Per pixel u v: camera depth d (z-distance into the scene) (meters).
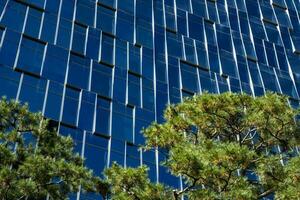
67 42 43.75
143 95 43.97
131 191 18.02
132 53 47.25
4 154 17.80
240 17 59.75
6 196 17.03
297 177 18.22
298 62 57.88
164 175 38.22
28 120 20.06
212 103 20.27
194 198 17.34
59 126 37.34
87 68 42.84
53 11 45.38
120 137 39.25
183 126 20.56
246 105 20.31
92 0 49.31
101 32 46.94
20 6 43.69
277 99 19.84
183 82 47.88
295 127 20.12
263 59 55.94
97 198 33.09
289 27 62.09
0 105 19.77
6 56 39.41
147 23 51.50
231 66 53.03
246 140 20.62
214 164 17.47
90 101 40.44
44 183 17.84
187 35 53.34
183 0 57.16
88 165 36.28
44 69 40.31
